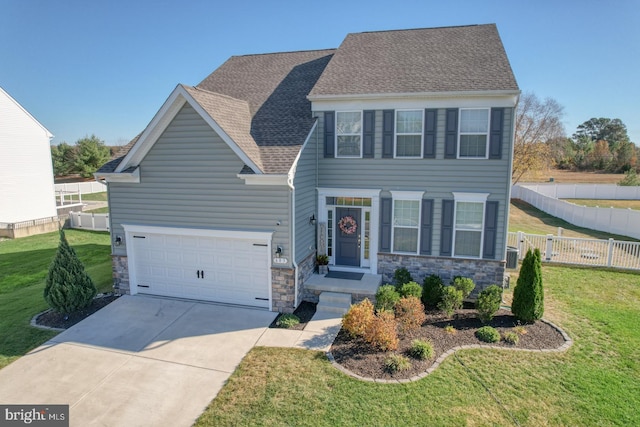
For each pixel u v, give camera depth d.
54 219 25.70
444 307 11.33
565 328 10.67
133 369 8.72
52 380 8.30
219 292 12.62
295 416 7.04
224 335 10.34
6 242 22.31
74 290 11.46
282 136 12.78
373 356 9.12
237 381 8.18
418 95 12.36
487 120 12.24
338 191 13.74
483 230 12.73
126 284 13.38
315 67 17.00
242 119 13.25
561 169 66.12
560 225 26.66
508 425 6.82
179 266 12.86
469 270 13.03
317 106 13.57
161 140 12.14
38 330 10.65
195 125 11.76
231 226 12.01
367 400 7.48
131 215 12.98
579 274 15.42
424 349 9.00
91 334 10.39
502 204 12.45
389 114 13.00
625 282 14.50
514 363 8.84
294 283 11.74
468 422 6.89
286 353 9.34
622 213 23.05
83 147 57.94
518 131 43.16
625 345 9.73
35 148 26.78
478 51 13.89
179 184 12.25
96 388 8.02
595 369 8.62
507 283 13.09
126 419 7.07
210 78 17.89
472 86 12.08
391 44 15.61
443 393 7.70
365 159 13.45
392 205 13.45
